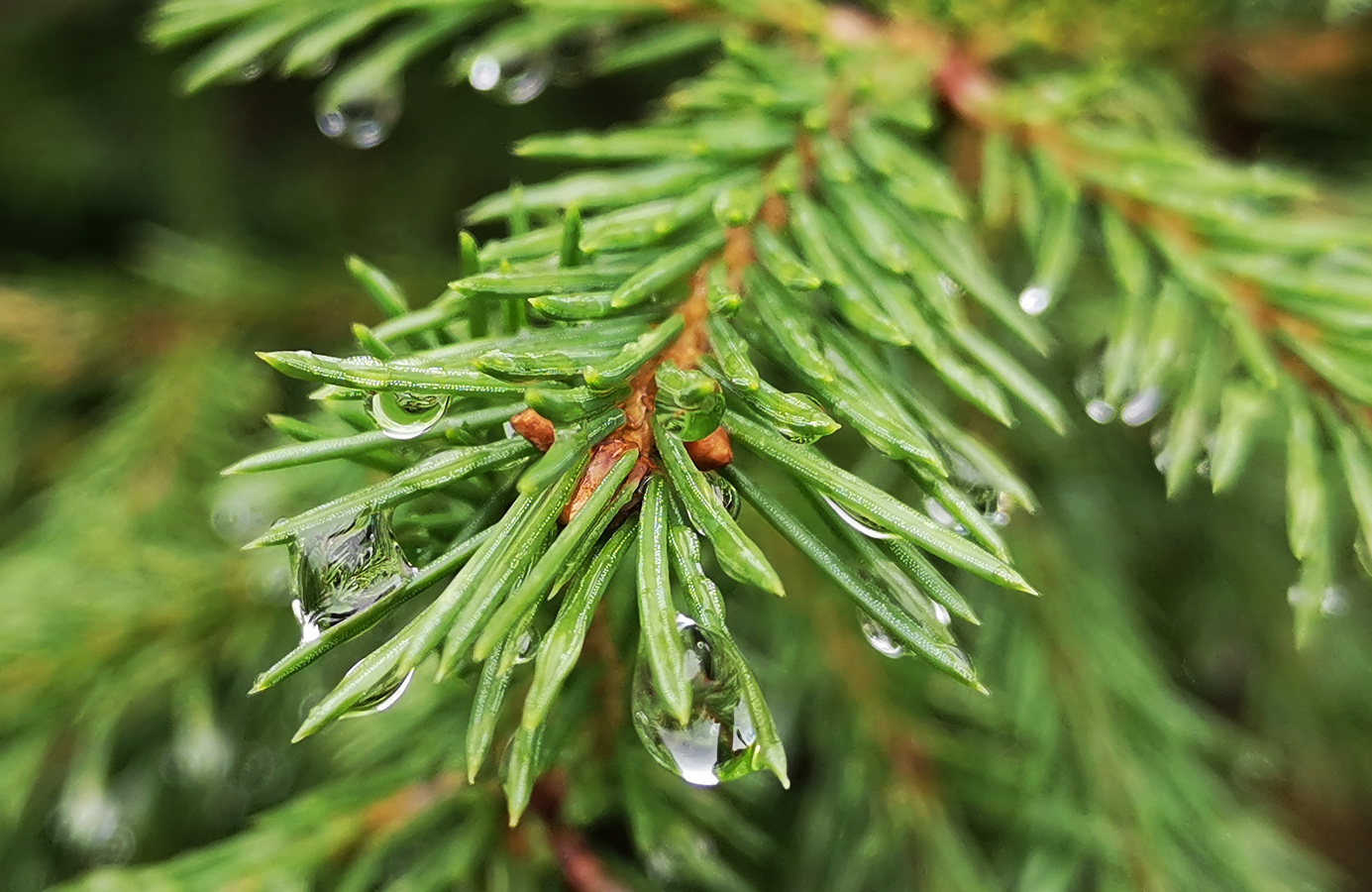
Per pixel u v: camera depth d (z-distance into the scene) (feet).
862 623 0.72
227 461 1.13
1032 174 0.83
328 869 0.79
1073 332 1.11
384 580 0.69
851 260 0.77
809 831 1.00
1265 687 1.22
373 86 0.85
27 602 0.91
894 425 0.70
